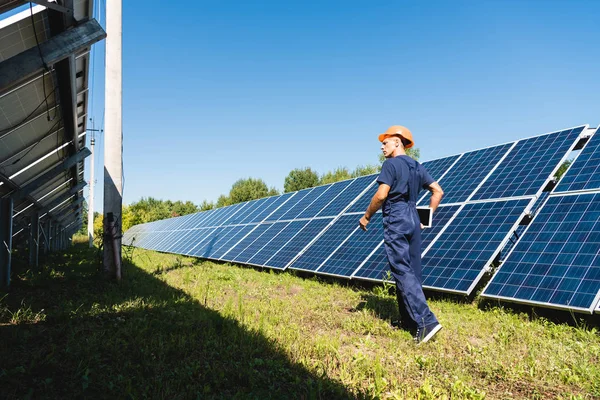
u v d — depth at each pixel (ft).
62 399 9.35
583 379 11.44
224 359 12.41
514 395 10.59
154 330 15.20
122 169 31.53
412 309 15.44
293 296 26.27
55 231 76.69
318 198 51.34
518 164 30.07
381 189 16.17
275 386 10.62
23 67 19.62
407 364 12.40
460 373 11.87
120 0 32.76
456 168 36.04
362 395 10.00
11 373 10.41
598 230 19.71
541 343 14.85
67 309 18.16
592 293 16.99
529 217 28.94
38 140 31.17
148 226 159.22
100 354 12.28
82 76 28.09
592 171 23.70
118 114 32.09
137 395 9.60
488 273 27.48
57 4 18.35
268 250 44.34
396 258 16.03
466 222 27.61
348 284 30.37
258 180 215.72
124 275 32.60
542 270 19.97
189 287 28.55
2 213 25.84
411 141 17.57
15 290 24.26
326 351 13.51
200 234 77.51
